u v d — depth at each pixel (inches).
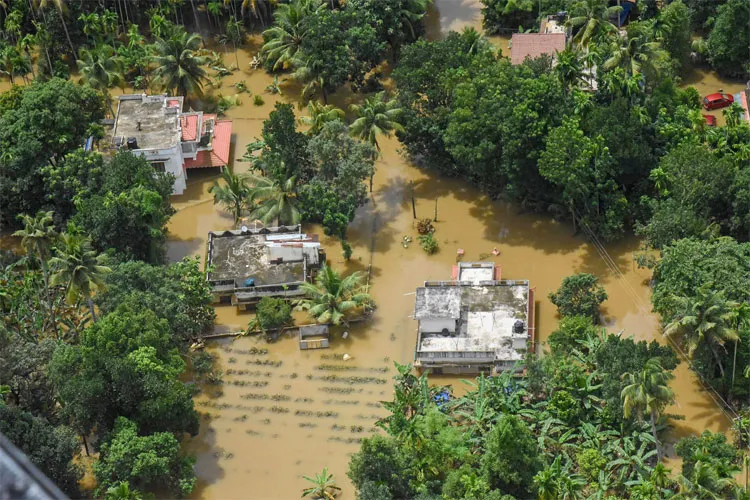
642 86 5329.7
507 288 4677.7
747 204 4628.4
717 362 4082.2
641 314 4645.7
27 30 6614.2
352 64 5900.6
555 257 4997.5
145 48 6363.2
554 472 3604.8
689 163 4719.5
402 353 4574.3
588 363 4207.7
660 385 3663.9
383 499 3518.7
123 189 4945.9
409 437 3791.8
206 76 6382.9
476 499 3528.5
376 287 4928.6
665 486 3703.3
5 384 3981.3
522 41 5807.1
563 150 4739.2
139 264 4549.7
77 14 6530.5
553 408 3991.1
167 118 5580.7
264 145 5541.3
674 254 4261.8
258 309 4677.7
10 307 4557.1
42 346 4114.2
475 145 5064.0
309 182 5241.1
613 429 3932.1
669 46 5925.2
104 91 5935.0
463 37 5659.5
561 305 4571.9
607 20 5713.6
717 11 6077.8
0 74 6560.0
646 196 4918.8
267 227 5152.6
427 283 4746.6
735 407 4101.9
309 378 4483.3
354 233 5251.0
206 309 4694.9
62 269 4178.2
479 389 4097.0
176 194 5546.3
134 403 3897.6
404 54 5531.5
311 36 5821.9
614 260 4928.6
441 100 5359.3
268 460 4114.2
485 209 5319.9
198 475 4069.9
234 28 6599.4
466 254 5068.9
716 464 3526.1
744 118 5551.2
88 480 3983.8
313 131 5497.1
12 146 5241.1
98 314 4525.1
